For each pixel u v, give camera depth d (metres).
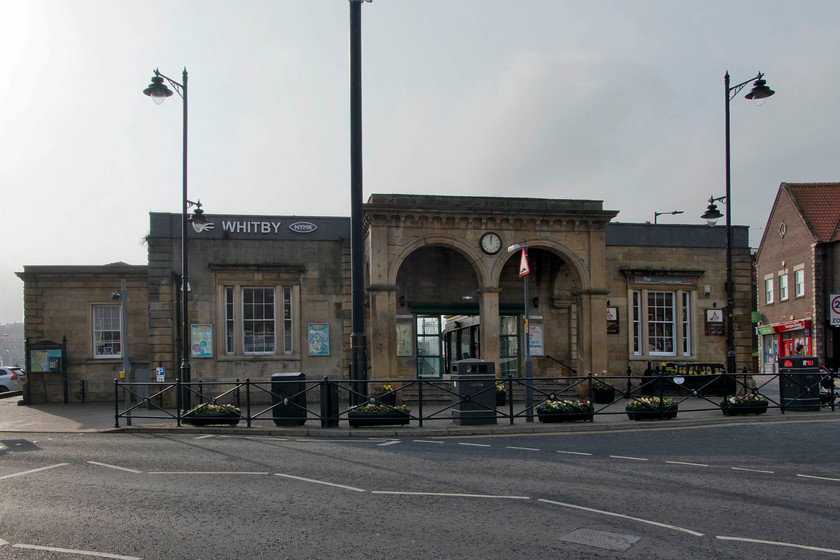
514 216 22.38
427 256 24.98
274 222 24.62
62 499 8.70
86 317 26.67
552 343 25.50
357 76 16.06
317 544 6.74
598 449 12.56
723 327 26.55
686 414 18.14
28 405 25.50
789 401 17.97
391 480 9.74
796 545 6.71
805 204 42.38
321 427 15.59
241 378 23.98
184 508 8.19
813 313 39.84
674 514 7.86
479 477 9.95
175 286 24.03
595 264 22.88
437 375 24.64
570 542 6.78
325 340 24.47
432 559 6.27
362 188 16.00
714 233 26.80
